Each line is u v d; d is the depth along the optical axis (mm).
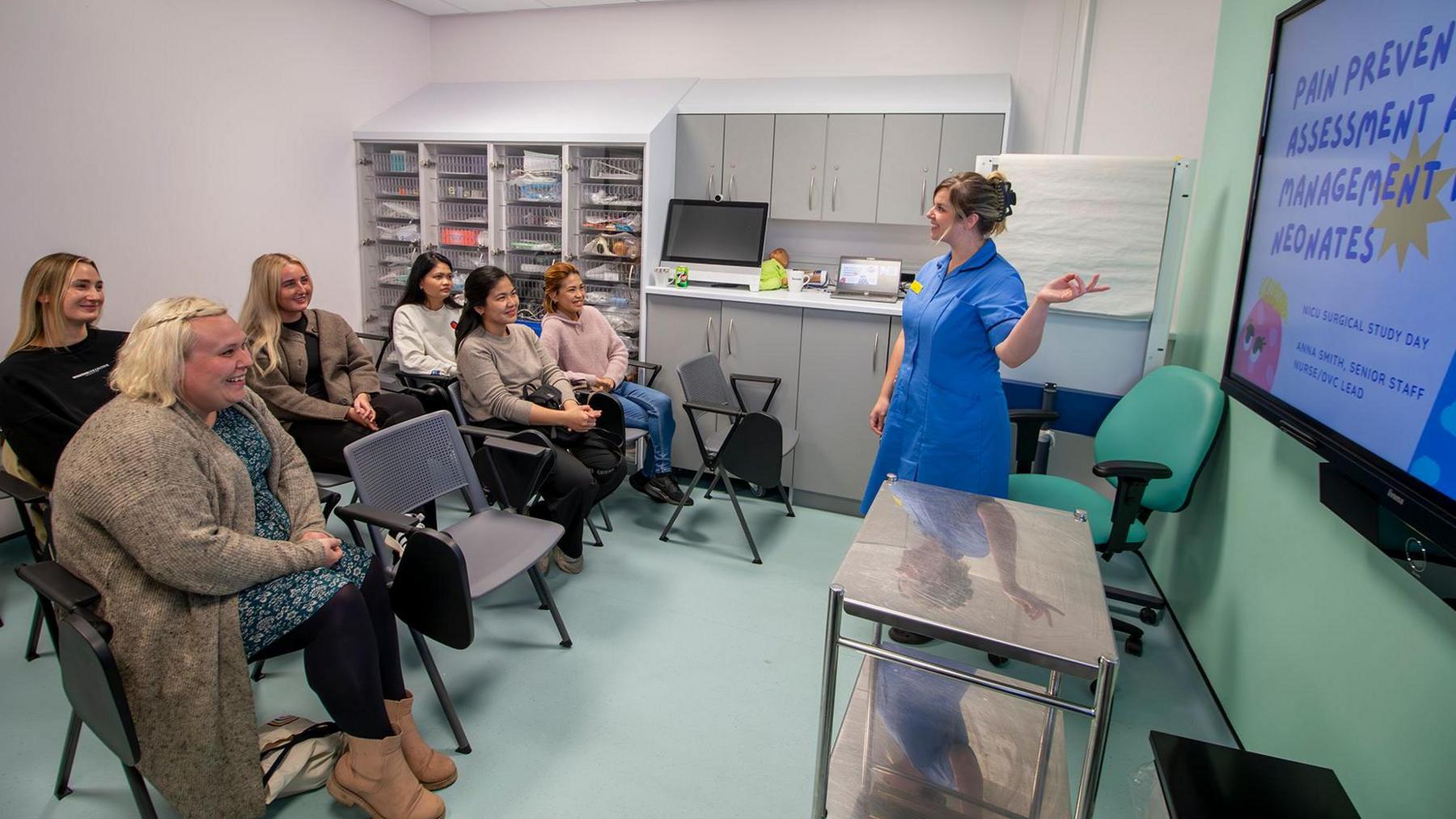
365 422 2648
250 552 1494
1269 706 1797
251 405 1742
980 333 2146
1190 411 2279
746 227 3656
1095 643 1263
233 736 1519
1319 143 1599
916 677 2072
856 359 3391
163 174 3176
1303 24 1732
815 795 1538
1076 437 3439
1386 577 1374
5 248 2680
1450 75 1131
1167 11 3238
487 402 2812
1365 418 1322
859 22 3783
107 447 1390
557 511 2631
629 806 1729
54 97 2777
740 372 3602
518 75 4469
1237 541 2084
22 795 1696
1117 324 2773
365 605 1603
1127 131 3400
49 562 1530
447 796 1734
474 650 2299
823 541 3193
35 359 2242
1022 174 2768
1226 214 2438
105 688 1350
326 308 4055
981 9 3584
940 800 1688
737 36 4004
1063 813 1653
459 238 4047
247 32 3451
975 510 1819
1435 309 1133
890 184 3586
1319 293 1545
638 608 2580
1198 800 1194
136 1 3004
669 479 3506
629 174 3750
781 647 2391
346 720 1553
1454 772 1161
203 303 1514
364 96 4125
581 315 3473
